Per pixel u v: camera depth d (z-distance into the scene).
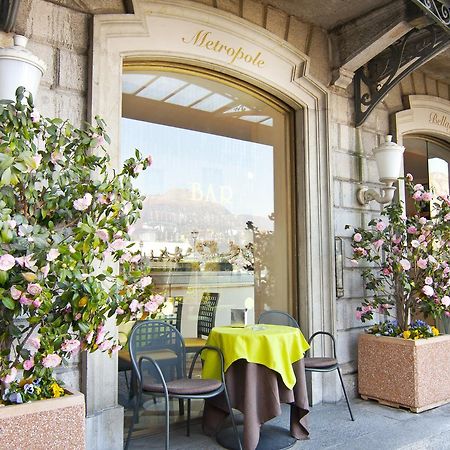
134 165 2.44
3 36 2.88
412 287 4.16
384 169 4.32
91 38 3.17
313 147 4.38
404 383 3.97
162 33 3.50
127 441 3.05
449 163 6.18
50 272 2.09
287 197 4.46
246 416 3.01
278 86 4.18
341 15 4.27
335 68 4.46
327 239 4.35
